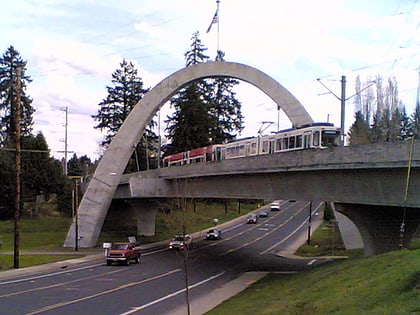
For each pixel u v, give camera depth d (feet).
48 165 275.39
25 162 268.41
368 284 55.52
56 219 255.70
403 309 41.68
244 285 106.11
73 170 406.41
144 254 177.58
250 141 155.12
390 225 99.04
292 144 130.82
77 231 186.09
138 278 119.14
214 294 95.76
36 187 269.64
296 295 71.00
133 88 322.34
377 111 286.66
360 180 84.79
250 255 172.55
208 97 325.01
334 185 91.91
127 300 89.04
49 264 147.13
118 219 274.77
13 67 304.91
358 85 290.35
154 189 177.06
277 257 166.61
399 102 289.94
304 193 101.65
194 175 149.89
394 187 78.13
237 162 123.54
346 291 56.95
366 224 100.78
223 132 332.19
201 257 165.27
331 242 196.03
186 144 311.68
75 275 124.98
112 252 146.51
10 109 299.99
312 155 93.09
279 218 323.37
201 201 339.57
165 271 132.67
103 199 194.59
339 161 85.66
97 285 107.65
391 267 62.49
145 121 197.47
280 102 179.32
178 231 200.64
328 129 122.83
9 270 132.57
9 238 211.61
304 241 216.13
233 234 248.32
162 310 79.87
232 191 133.80
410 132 309.01
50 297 91.86
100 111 322.75
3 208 244.42
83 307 81.92
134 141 197.36
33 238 213.66
